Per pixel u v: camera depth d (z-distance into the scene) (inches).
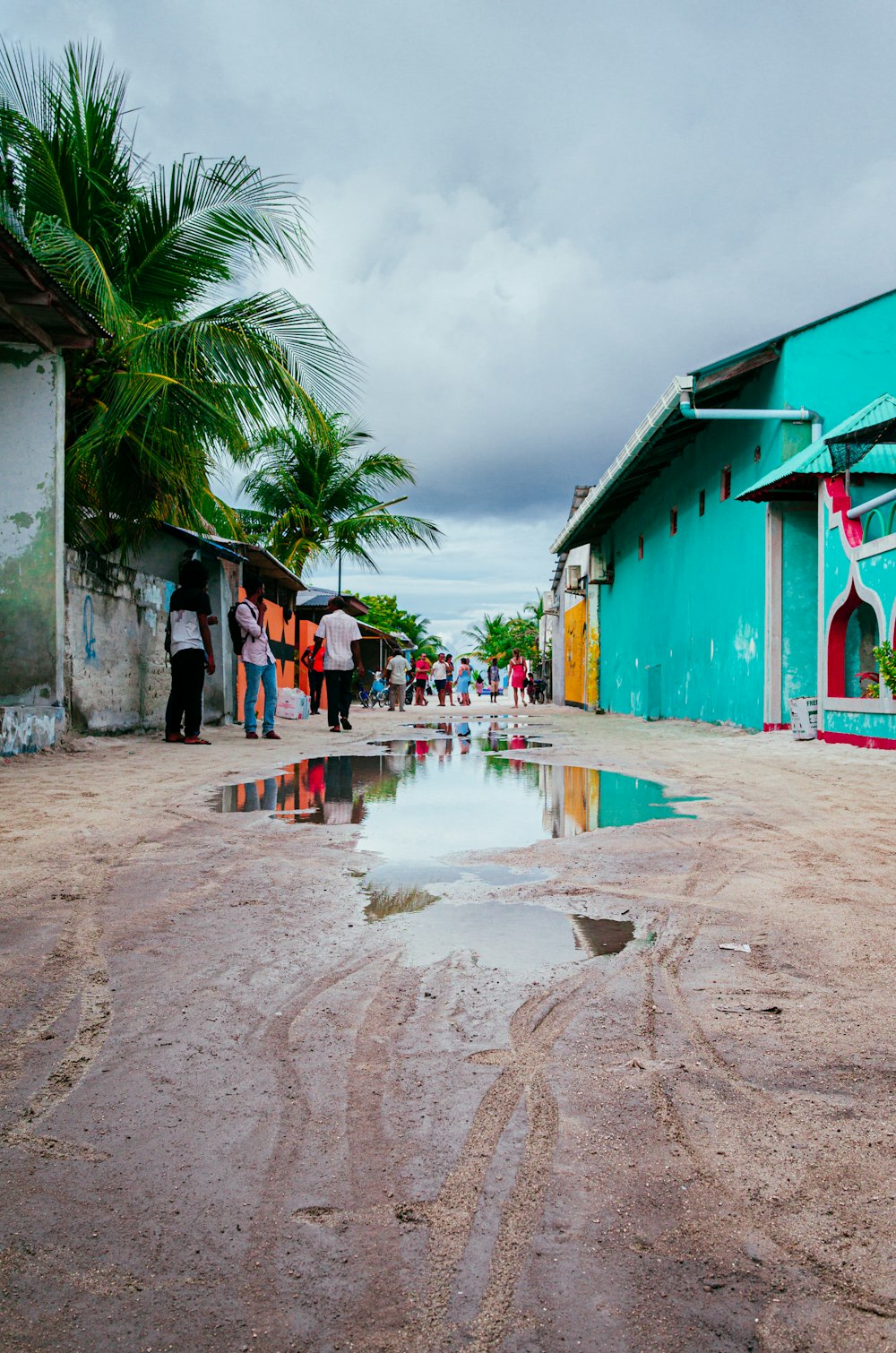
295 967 105.5
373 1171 63.6
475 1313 50.1
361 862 160.2
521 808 221.1
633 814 211.0
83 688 382.6
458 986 99.2
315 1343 48.1
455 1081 77.0
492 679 1530.5
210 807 220.5
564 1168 63.7
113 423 387.9
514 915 127.1
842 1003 93.5
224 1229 57.4
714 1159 64.6
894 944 112.7
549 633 1649.9
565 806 224.2
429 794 246.7
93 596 391.5
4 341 334.6
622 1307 50.4
